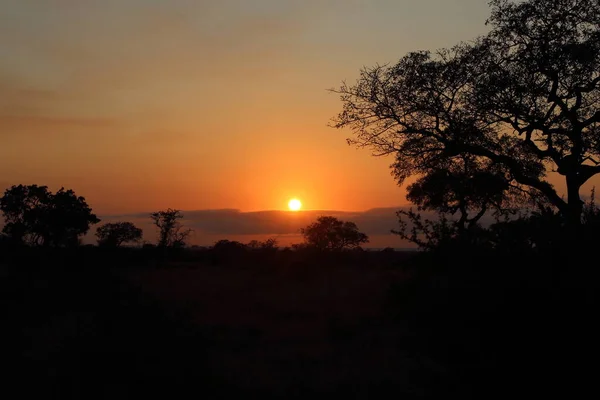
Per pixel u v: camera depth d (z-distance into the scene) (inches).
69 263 1323.8
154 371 348.2
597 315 251.3
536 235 280.7
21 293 789.2
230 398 348.8
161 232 2461.9
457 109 773.3
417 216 315.6
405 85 781.3
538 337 259.1
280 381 393.4
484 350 270.8
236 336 576.1
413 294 313.6
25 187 2326.5
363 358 451.5
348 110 827.4
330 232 2694.4
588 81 692.7
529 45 705.6
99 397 323.3
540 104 713.6
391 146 835.4
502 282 273.1
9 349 450.0
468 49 762.2
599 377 248.4
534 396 258.5
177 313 536.7
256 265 1825.8
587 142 715.4
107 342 393.1
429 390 305.4
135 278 1342.3
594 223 271.3
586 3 679.7
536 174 813.9
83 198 2452.0
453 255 296.2
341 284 1175.0
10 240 2191.2
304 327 638.5
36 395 327.9
